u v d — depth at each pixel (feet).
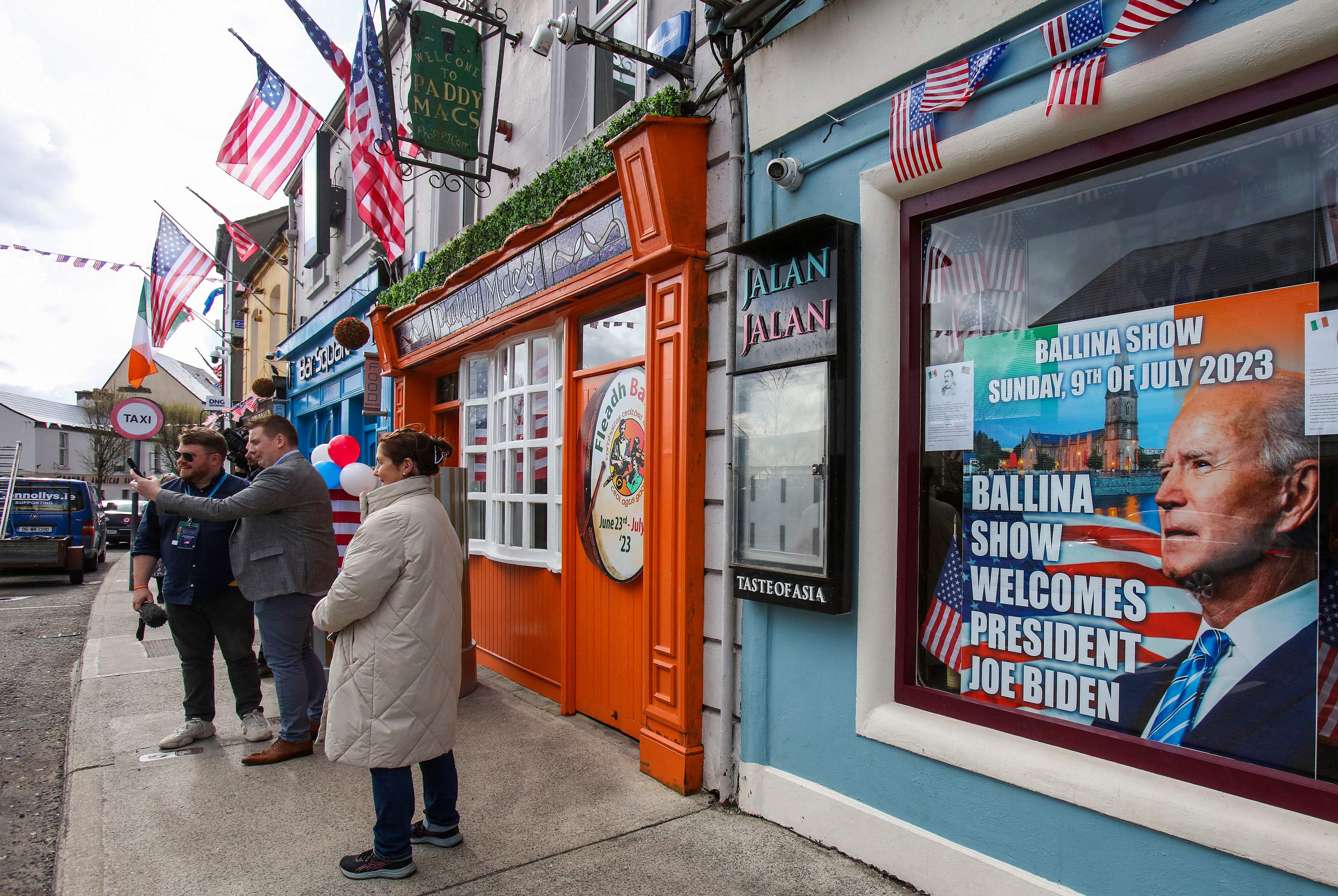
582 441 15.40
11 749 14.43
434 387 24.57
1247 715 6.54
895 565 9.23
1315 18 5.96
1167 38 6.84
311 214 34.58
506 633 18.80
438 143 17.48
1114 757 7.21
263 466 13.48
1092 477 7.63
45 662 21.93
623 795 11.39
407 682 8.71
